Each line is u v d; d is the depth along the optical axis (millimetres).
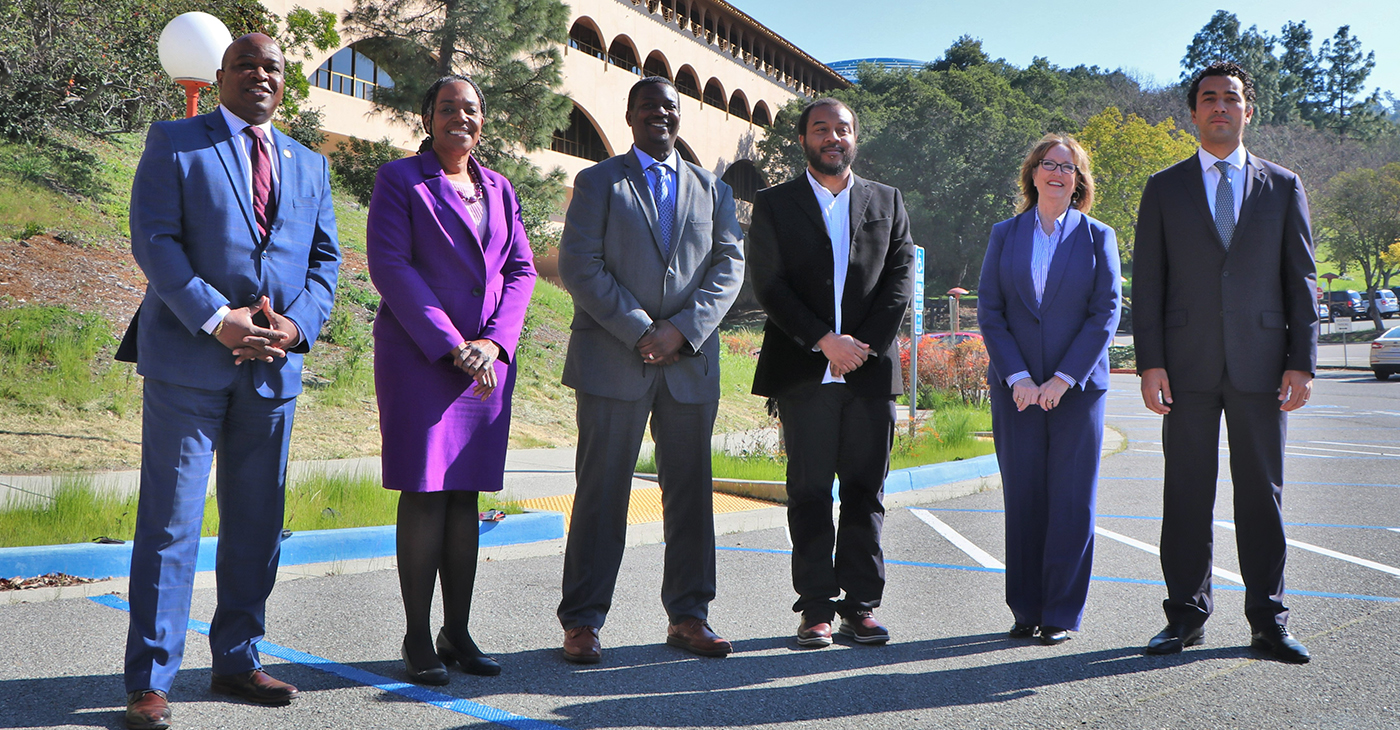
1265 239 3617
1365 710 2934
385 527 5410
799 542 3820
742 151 56344
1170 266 3760
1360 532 6160
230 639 3057
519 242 3635
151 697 2787
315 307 3158
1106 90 70875
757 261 3957
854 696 3100
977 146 56062
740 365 19750
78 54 14820
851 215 3932
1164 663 3459
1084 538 3787
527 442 10867
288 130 22219
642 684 3230
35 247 12234
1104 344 3807
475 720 2861
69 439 8305
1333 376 29562
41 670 3287
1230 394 3617
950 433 10992
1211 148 3730
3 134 15297
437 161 3490
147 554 2867
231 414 3066
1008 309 4035
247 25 16719
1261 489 3588
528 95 23891
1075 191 4109
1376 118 110312
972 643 3775
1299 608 4211
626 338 3545
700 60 51969
